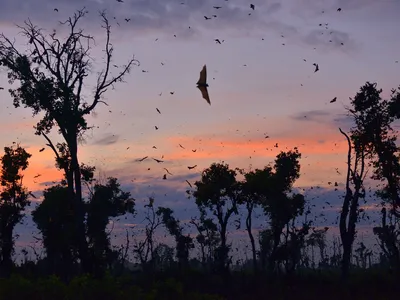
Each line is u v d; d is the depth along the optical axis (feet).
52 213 161.68
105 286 58.29
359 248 295.28
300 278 165.89
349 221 156.35
